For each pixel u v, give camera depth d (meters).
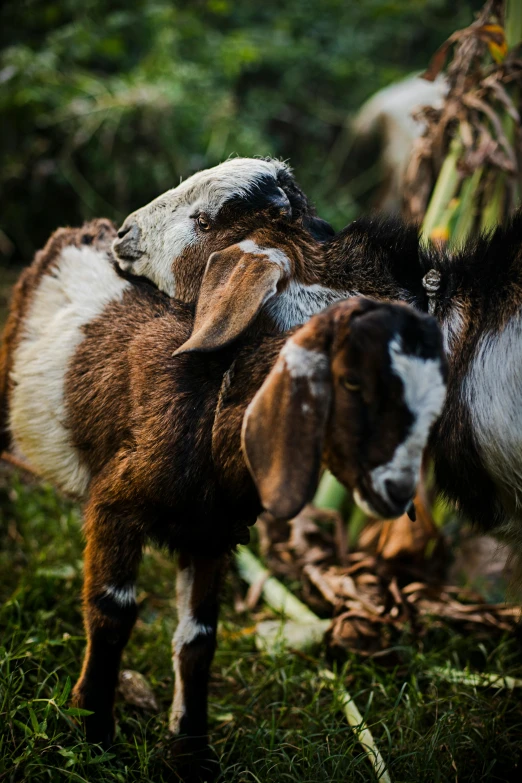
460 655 3.57
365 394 2.02
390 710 3.11
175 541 2.77
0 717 2.65
